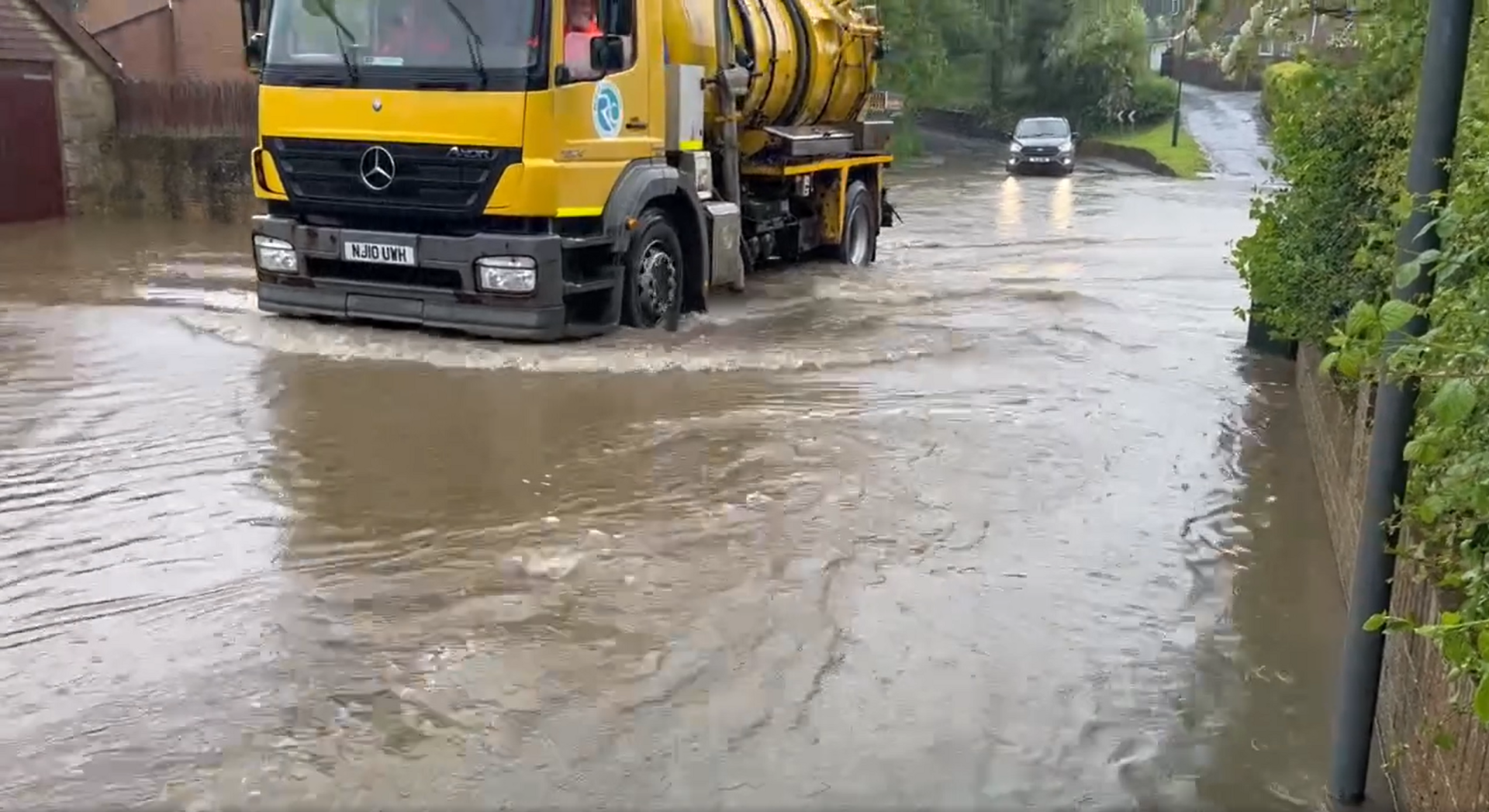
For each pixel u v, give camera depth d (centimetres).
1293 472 707
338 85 966
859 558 560
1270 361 988
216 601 509
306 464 689
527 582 530
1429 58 328
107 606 503
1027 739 412
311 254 1004
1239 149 4053
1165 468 707
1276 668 469
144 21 2653
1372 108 687
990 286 1371
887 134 1614
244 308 1124
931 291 1331
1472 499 306
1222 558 577
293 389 845
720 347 1002
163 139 2042
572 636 480
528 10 925
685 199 1110
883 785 385
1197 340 1069
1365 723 367
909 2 4259
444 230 973
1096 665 466
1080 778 392
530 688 439
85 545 566
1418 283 335
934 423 784
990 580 540
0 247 1642
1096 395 869
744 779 387
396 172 959
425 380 877
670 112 1098
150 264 1477
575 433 755
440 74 939
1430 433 318
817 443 738
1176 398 868
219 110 2112
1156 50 5484
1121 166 3969
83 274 1382
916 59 4259
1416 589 388
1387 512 348
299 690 436
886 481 670
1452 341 311
